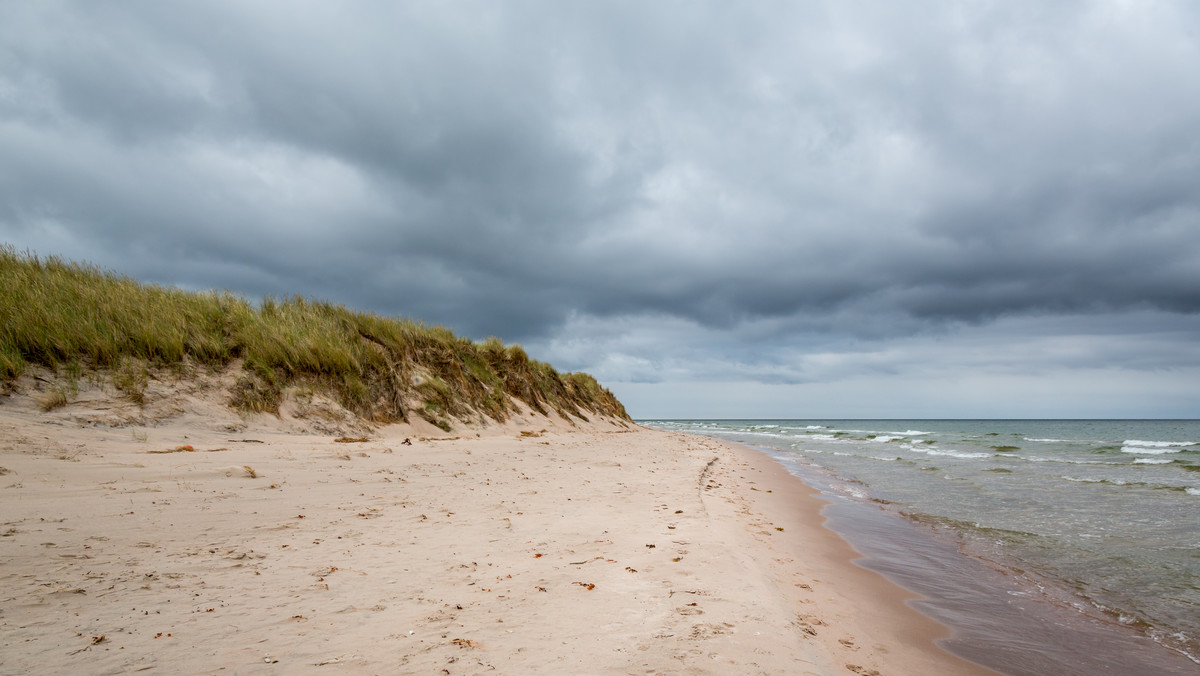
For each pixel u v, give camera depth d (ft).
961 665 13.16
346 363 48.67
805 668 10.78
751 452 83.92
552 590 14.25
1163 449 93.97
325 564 15.39
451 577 14.90
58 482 21.36
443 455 39.04
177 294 46.19
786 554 21.72
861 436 157.28
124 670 9.12
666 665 10.37
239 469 26.35
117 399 33.73
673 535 20.90
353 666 9.71
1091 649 14.49
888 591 18.47
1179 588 19.40
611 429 105.70
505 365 79.82
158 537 16.63
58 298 38.65
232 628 11.03
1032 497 38.86
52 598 11.88
